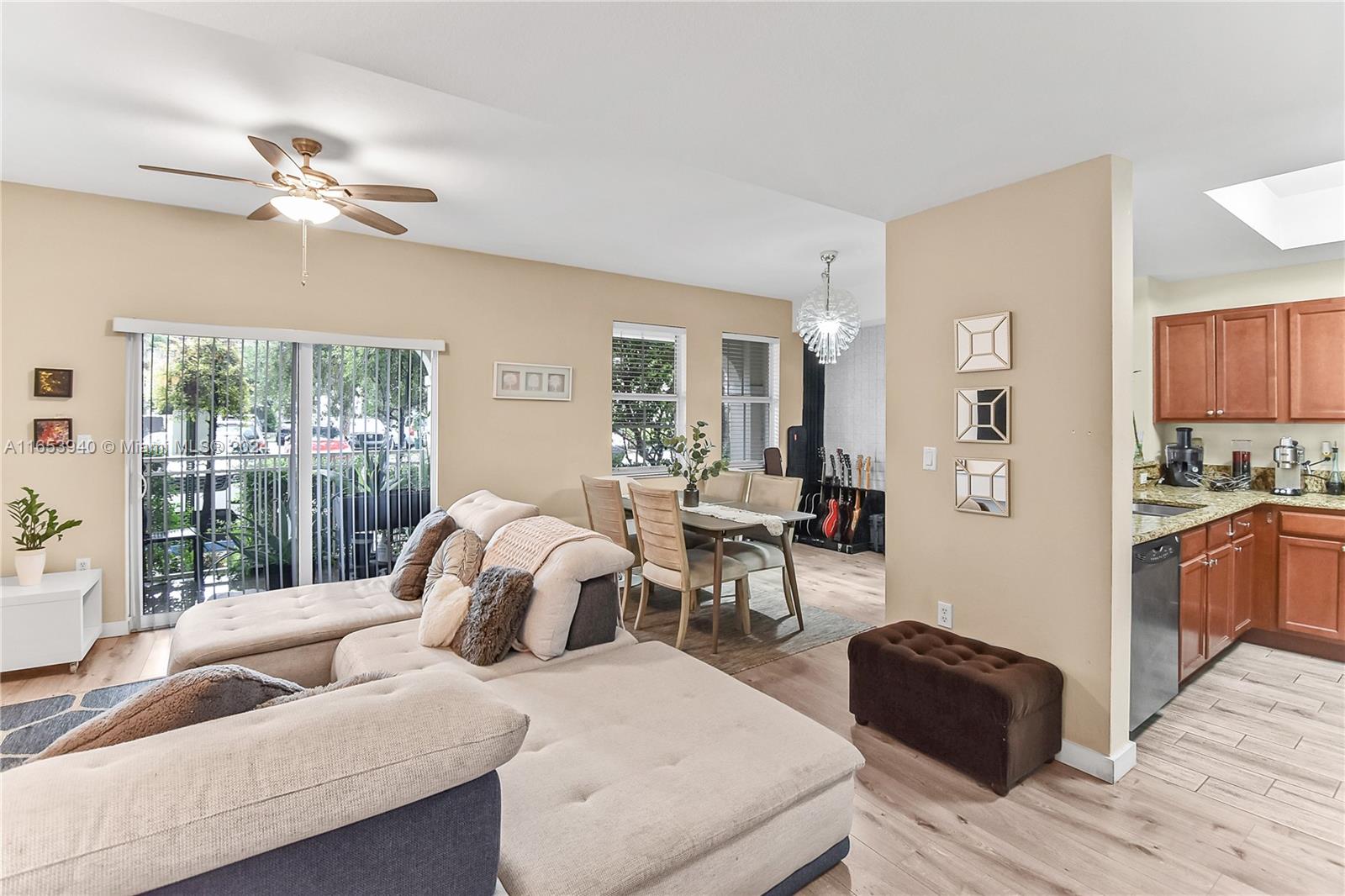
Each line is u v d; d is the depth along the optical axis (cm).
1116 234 219
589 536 253
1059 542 233
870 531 631
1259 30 150
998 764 212
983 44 157
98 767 87
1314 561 341
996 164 230
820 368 702
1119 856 183
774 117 197
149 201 362
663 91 182
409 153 293
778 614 425
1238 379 391
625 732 173
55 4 185
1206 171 238
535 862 122
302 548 415
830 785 167
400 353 447
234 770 88
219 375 390
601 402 541
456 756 102
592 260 499
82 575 338
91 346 351
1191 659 291
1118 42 155
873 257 488
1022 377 243
